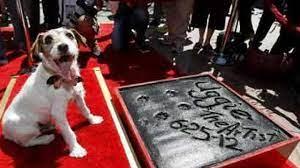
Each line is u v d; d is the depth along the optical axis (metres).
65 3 5.77
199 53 6.04
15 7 5.58
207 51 6.08
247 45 6.24
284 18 4.71
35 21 6.13
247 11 5.79
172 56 5.91
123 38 5.85
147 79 5.06
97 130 3.82
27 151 3.47
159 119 3.60
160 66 5.48
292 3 4.71
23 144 3.49
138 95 3.98
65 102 3.33
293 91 4.86
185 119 3.62
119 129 3.84
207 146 3.24
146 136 3.35
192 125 3.53
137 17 5.71
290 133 3.43
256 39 5.47
